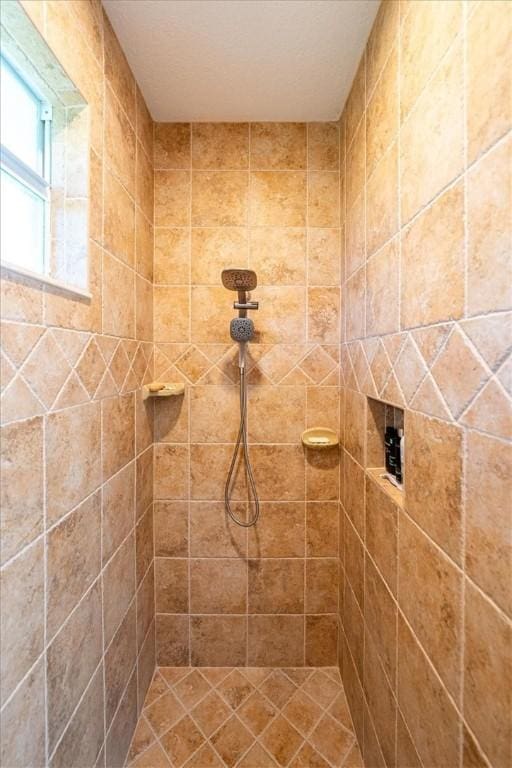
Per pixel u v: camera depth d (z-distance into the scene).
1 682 0.53
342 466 1.33
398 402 0.78
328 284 1.36
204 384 1.37
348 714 1.19
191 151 1.34
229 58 1.06
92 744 0.83
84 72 0.78
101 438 0.89
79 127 0.79
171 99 1.23
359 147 1.08
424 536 0.66
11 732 0.55
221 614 1.38
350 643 1.19
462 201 0.53
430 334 0.64
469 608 0.52
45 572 0.64
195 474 1.38
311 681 1.32
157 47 1.01
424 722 0.65
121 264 1.02
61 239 0.79
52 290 0.66
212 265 1.36
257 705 1.22
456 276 0.55
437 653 0.61
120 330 1.02
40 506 0.63
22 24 0.59
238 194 1.35
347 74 1.12
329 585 1.38
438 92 0.60
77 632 0.76
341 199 1.32
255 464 1.38
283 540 1.38
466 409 0.53
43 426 0.64
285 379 1.37
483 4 0.48
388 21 0.83
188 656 1.37
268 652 1.37
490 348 0.47
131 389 1.11
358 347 1.11
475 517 0.50
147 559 1.27
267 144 1.35
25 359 0.59
